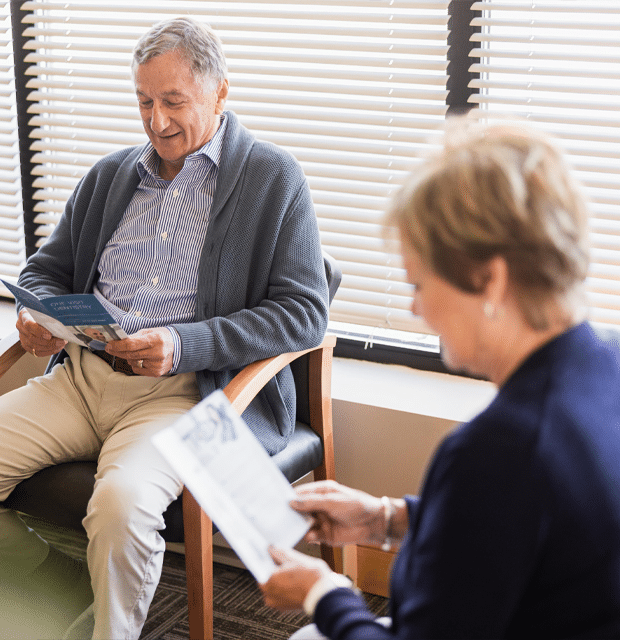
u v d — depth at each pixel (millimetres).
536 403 791
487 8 2012
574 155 2008
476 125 898
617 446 798
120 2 2439
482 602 756
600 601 784
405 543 922
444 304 850
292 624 1947
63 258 2074
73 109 2545
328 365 1978
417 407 2055
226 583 2133
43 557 1896
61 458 1781
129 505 1503
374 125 2229
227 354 1701
